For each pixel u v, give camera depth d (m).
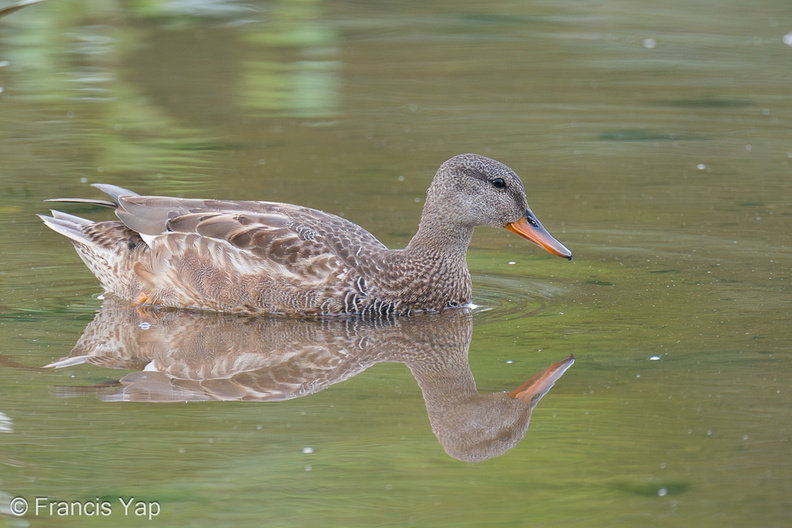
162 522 8.44
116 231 14.20
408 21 29.73
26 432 9.84
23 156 19.89
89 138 21.11
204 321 13.39
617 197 18.06
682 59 26.86
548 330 12.72
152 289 13.92
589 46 27.81
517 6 31.05
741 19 29.86
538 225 14.25
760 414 10.17
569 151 20.73
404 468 9.31
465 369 11.49
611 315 13.17
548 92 24.72
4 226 16.47
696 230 16.41
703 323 12.74
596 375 11.22
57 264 15.16
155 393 10.82
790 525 8.30
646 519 8.42
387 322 13.41
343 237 13.87
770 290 13.89
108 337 12.52
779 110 23.34
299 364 11.73
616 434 9.86
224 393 10.87
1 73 25.03
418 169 19.56
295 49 27.56
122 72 25.41
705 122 22.55
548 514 8.55
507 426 10.05
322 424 10.12
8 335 12.48
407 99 24.27
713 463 9.29
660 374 11.19
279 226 13.79
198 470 9.21
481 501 8.76
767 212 17.20
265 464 9.33
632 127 22.28
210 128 22.05
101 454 9.45
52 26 25.36
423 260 13.88
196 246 13.61
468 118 22.83
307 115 23.06
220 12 27.78
